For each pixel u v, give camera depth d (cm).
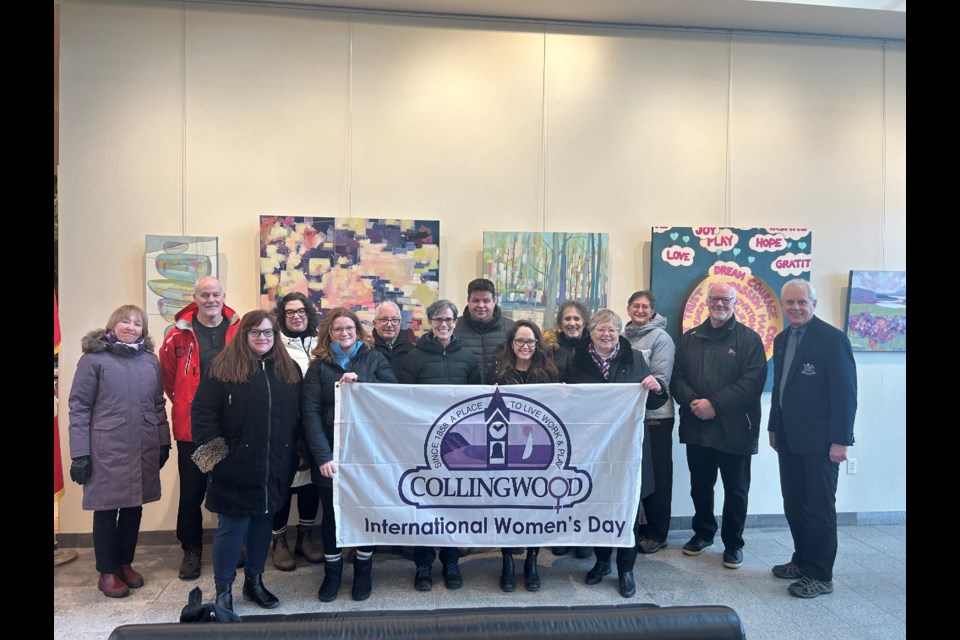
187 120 397
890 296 443
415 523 303
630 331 378
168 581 338
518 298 417
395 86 413
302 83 405
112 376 315
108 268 392
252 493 287
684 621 186
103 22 389
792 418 333
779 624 296
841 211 451
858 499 449
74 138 388
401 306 408
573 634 181
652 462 367
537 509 307
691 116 437
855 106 451
